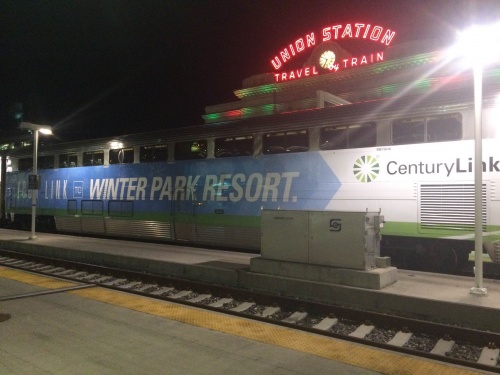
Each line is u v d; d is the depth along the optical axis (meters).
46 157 18.83
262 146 11.59
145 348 5.48
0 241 15.77
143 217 14.48
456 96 8.76
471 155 8.52
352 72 21.09
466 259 9.84
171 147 13.79
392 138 9.52
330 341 5.85
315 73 23.11
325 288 7.66
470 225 8.47
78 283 9.62
